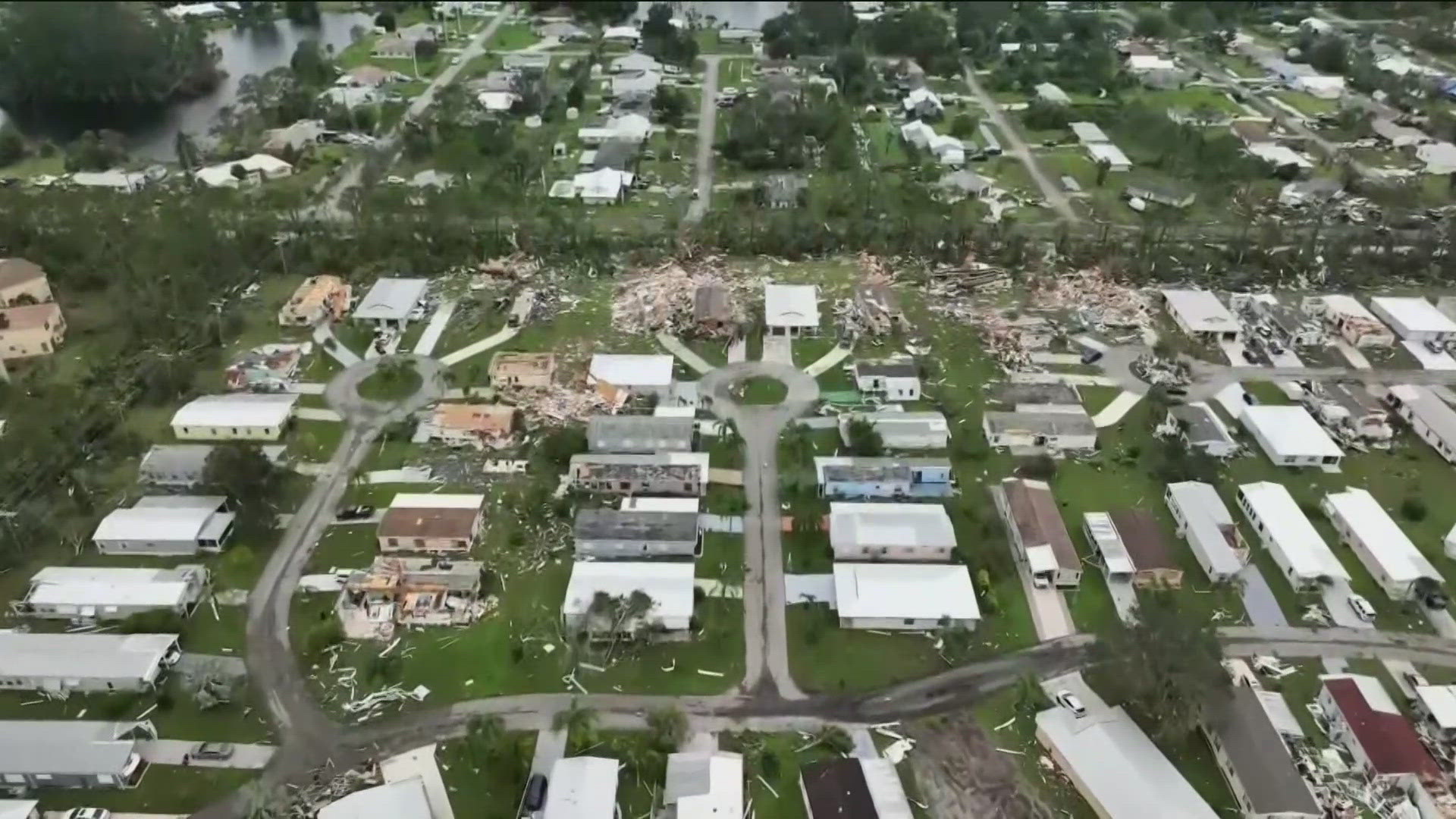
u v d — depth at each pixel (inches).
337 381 3794.3
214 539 2945.4
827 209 5206.7
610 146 6003.9
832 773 2237.9
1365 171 5723.4
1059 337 4062.5
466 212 4958.2
